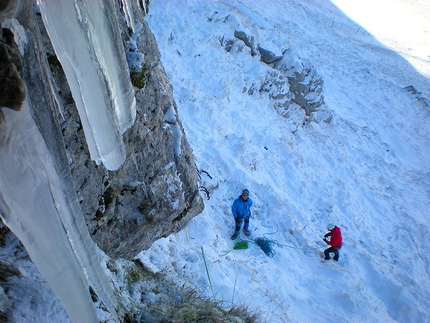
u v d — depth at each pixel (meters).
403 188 16.58
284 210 10.46
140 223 4.42
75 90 2.23
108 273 3.93
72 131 3.32
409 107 23.81
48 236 2.07
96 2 2.36
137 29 4.12
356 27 31.86
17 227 1.93
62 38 2.06
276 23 23.62
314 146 15.07
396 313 9.09
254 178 11.08
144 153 4.25
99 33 2.42
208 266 6.96
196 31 14.24
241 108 13.42
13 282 2.81
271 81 14.88
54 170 2.13
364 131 18.80
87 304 2.43
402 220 14.03
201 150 10.69
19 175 1.90
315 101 16.22
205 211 8.98
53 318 2.76
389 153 18.64
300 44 22.75
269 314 6.77
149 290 4.45
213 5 15.77
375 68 26.03
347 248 10.75
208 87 13.05
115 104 2.74
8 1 1.79
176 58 13.12
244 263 8.05
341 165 15.03
